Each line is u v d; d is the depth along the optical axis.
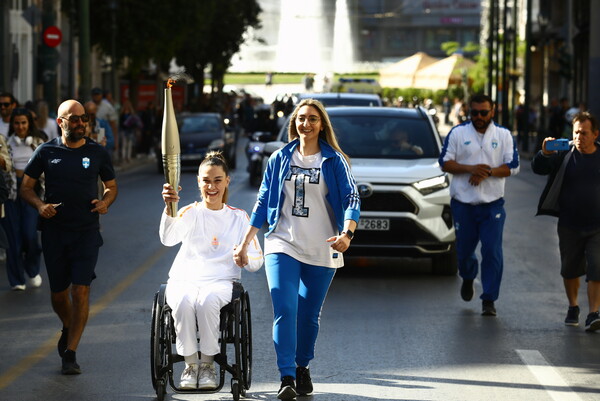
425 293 15.86
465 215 14.55
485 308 14.18
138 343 12.42
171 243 9.94
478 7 191.12
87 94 35.53
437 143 18.27
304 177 10.05
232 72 181.75
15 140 16.22
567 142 13.48
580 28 70.44
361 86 68.88
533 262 19.16
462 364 11.48
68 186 11.19
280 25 183.38
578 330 13.33
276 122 40.59
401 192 16.59
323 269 10.16
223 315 9.70
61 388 10.45
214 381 9.71
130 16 55.69
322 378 10.88
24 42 50.56
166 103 9.60
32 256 16.09
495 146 14.44
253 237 10.04
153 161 49.81
